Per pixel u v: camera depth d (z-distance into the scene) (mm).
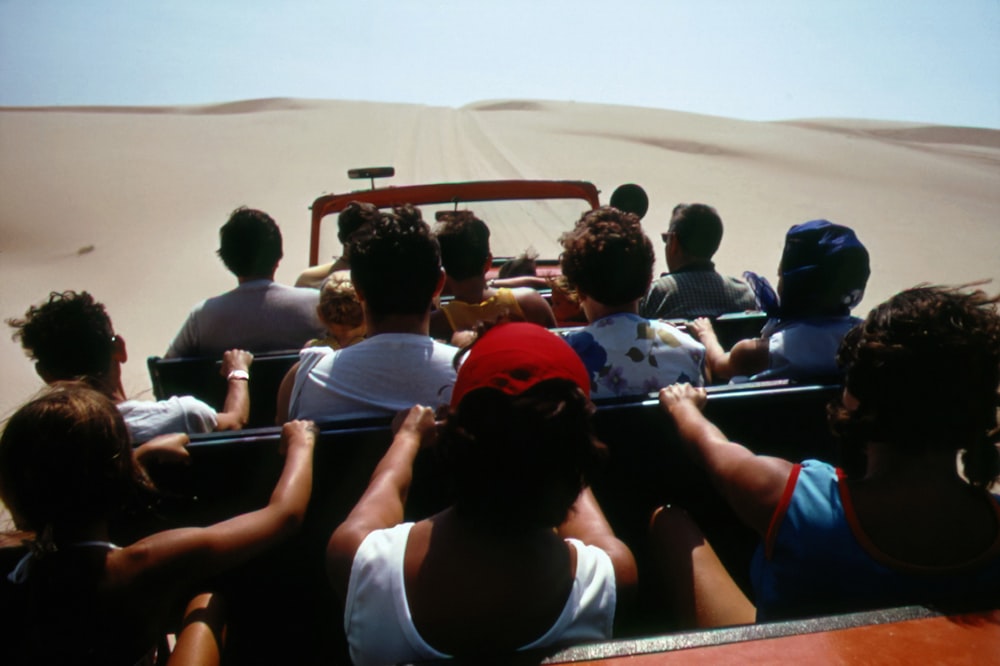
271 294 3793
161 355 8906
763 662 1160
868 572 1492
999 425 1533
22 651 1705
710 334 3209
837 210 19531
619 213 2660
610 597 1530
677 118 51406
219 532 1805
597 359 2557
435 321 3672
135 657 1728
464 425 1423
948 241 15719
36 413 1672
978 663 1132
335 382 2410
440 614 1435
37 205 21031
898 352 1474
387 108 56344
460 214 3631
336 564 1585
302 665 2289
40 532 1693
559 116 52312
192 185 24438
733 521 2430
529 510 1415
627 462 2336
